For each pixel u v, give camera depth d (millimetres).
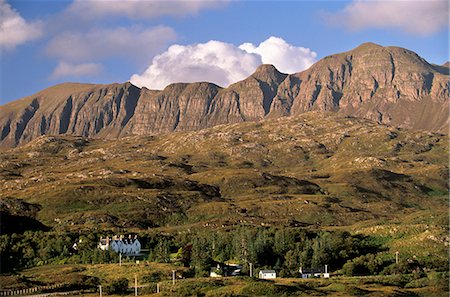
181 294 193875
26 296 195750
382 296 193500
